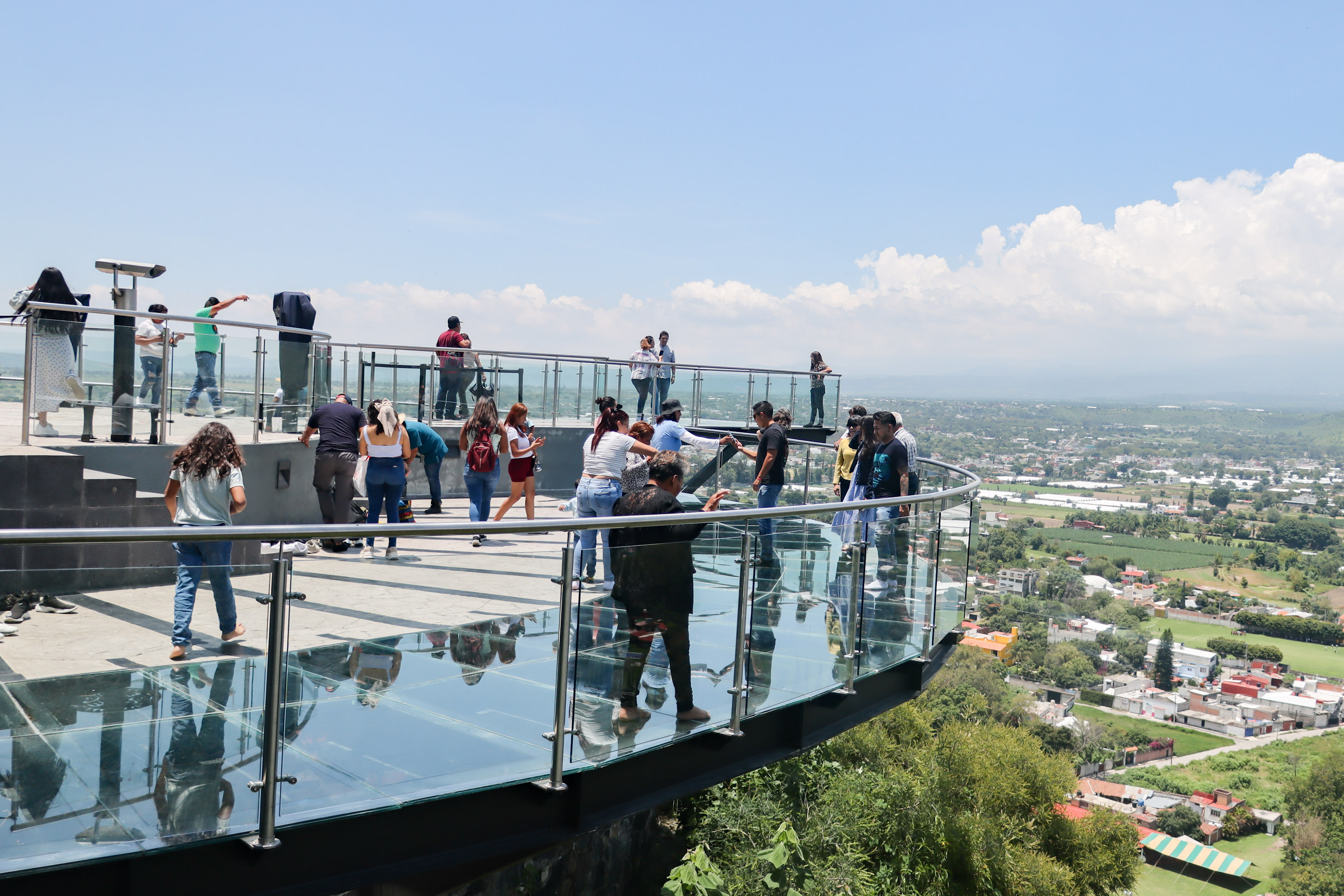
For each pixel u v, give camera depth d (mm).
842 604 5773
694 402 18516
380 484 8523
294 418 10445
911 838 13070
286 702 3191
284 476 9344
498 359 15148
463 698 3639
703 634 4664
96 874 2963
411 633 3492
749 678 4973
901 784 13844
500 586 3773
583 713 4043
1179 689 82812
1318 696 83000
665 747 4648
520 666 3799
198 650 3008
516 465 9273
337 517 8562
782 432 9227
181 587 2963
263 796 3135
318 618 3279
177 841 2971
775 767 12984
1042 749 22531
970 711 40500
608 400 7711
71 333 7652
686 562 4531
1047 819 21562
